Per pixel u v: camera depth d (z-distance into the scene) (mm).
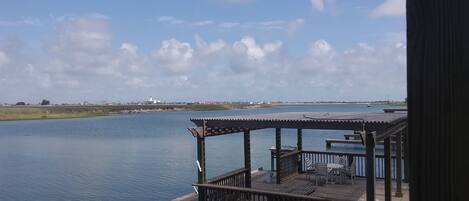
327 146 31125
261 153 39594
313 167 15523
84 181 27703
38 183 27500
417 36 964
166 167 33000
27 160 39562
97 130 83750
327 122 9758
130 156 41000
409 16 977
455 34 926
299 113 13742
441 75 939
